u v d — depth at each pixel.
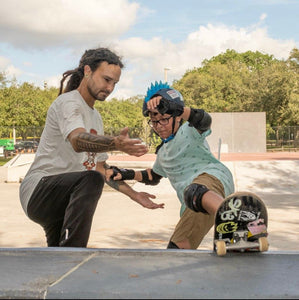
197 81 49.59
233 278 1.50
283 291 1.36
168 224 6.96
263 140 32.75
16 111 37.66
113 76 2.68
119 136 2.16
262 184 12.34
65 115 2.54
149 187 11.88
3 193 11.50
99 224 6.96
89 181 2.51
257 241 1.88
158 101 2.51
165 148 2.88
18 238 5.96
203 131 2.69
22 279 1.48
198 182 2.53
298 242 5.56
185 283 1.43
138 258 1.77
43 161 2.75
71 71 2.80
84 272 1.56
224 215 1.85
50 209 2.69
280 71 42.75
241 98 45.81
